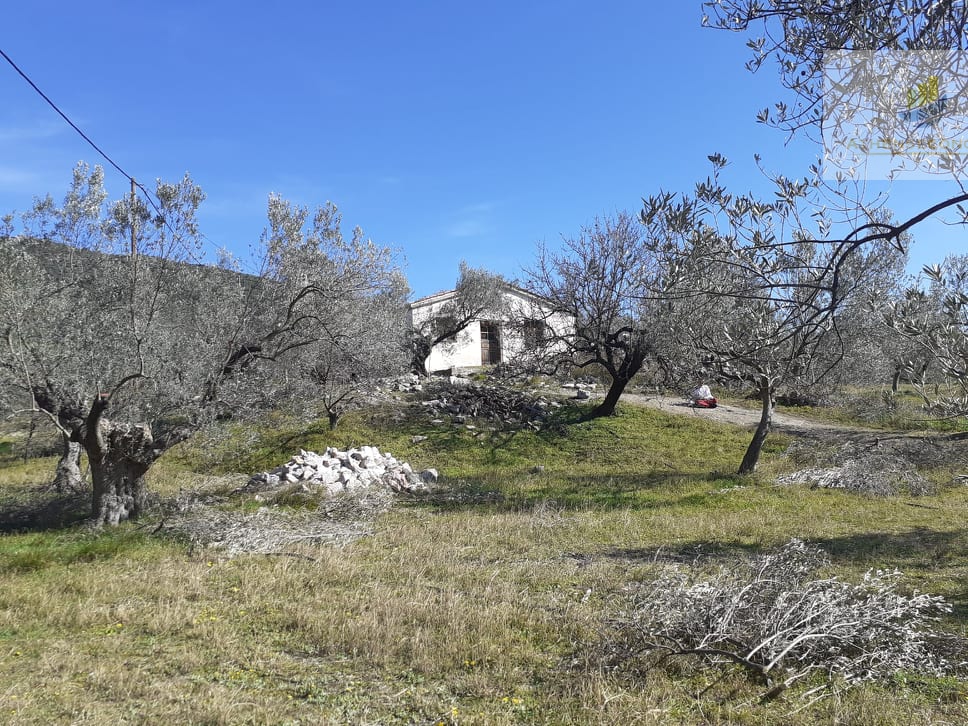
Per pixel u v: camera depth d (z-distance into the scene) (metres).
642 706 4.24
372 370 16.64
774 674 4.69
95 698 4.42
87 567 7.88
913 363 4.09
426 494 13.53
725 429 21.03
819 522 10.21
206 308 11.21
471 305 27.55
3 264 10.54
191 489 13.29
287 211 13.14
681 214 3.41
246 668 4.95
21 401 10.04
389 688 4.61
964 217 3.01
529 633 5.59
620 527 9.96
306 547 8.79
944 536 9.07
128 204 11.33
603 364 21.00
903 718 4.00
